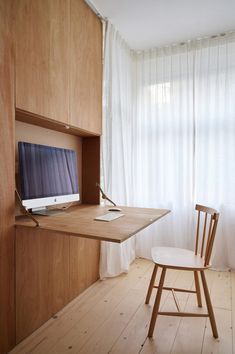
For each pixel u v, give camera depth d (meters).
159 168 2.82
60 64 1.75
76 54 1.93
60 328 1.62
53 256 1.77
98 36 2.26
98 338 1.53
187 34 2.58
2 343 1.38
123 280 2.35
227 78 2.54
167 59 2.80
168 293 2.09
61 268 1.85
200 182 2.65
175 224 2.74
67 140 2.24
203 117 2.64
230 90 2.54
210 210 1.78
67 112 1.83
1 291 1.36
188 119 2.68
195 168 2.70
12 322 1.44
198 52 2.67
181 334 1.57
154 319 1.54
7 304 1.40
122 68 2.67
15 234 1.45
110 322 1.69
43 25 1.58
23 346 1.46
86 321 1.70
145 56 2.91
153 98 2.86
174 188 2.75
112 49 2.42
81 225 1.46
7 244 1.40
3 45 1.32
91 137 2.42
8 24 1.35
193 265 1.59
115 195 2.52
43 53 1.59
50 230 1.37
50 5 1.64
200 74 2.64
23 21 1.44
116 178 2.53
